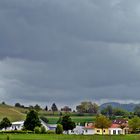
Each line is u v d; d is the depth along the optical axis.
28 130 199.75
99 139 133.62
